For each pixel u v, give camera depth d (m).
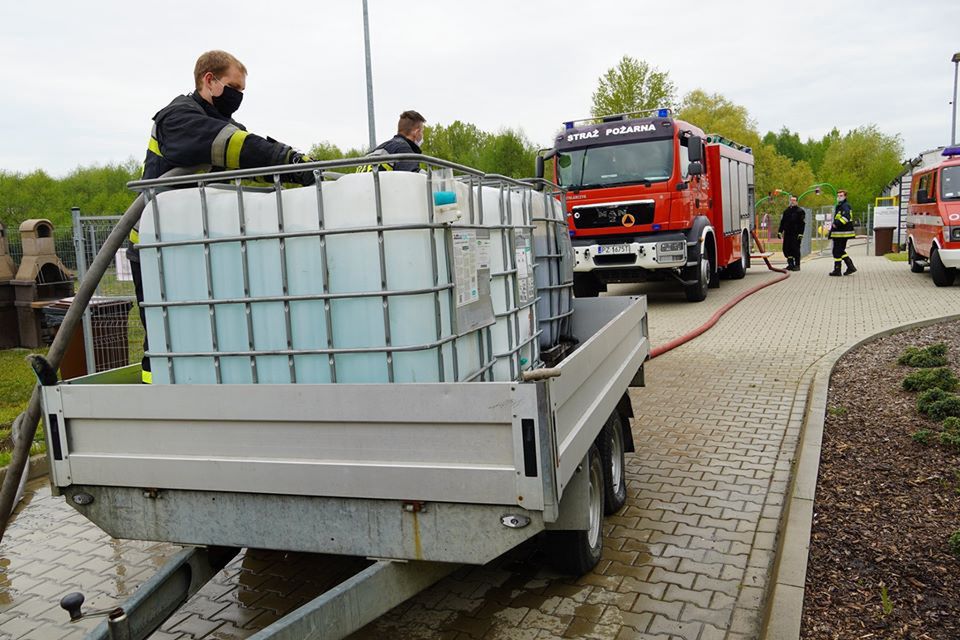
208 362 3.15
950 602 3.49
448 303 3.04
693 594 3.57
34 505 5.28
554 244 5.12
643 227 12.84
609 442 4.31
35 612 3.77
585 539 3.63
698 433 6.08
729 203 16.97
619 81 32.12
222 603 3.76
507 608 3.53
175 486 2.88
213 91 4.04
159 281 3.18
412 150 6.03
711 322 11.25
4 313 12.78
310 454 2.71
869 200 57.72
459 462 2.56
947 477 4.96
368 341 2.91
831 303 13.09
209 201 3.06
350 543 2.72
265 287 3.01
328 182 2.88
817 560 3.94
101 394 2.95
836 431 6.09
